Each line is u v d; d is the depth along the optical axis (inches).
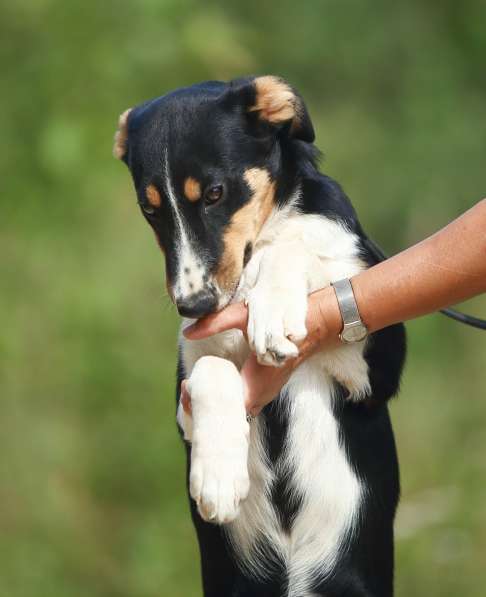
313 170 234.5
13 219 527.5
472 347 574.9
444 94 624.1
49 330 505.4
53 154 526.9
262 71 600.7
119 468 488.1
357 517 226.1
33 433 489.1
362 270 225.0
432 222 604.1
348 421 226.1
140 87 545.3
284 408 224.4
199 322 210.7
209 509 192.5
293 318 197.8
